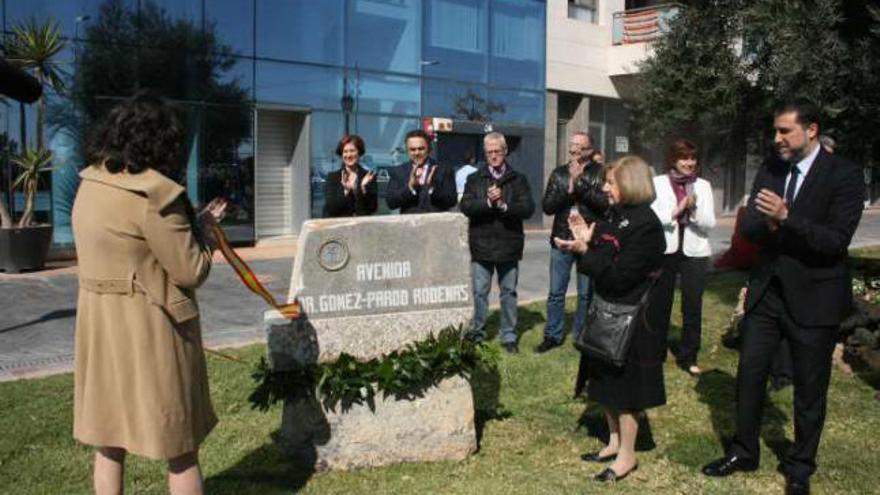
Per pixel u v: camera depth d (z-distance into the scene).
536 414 5.29
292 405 4.33
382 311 4.37
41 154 11.63
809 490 4.10
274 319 4.21
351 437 4.32
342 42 16.09
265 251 14.25
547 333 6.98
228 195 14.66
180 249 3.09
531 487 4.13
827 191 3.99
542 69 20.08
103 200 3.09
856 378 6.10
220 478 4.20
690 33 8.87
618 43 21.84
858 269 8.65
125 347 3.10
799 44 6.94
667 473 4.35
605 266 4.12
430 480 4.20
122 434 3.15
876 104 7.09
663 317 4.21
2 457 4.38
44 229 11.62
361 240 4.31
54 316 8.41
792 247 4.06
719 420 5.20
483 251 6.69
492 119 19.08
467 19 18.42
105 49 13.06
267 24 14.94
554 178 6.79
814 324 4.01
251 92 14.82
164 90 13.73
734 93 8.47
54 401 5.26
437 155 17.95
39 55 11.38
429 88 17.75
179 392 3.16
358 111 16.45
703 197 6.22
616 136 22.44
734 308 8.73
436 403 4.45
